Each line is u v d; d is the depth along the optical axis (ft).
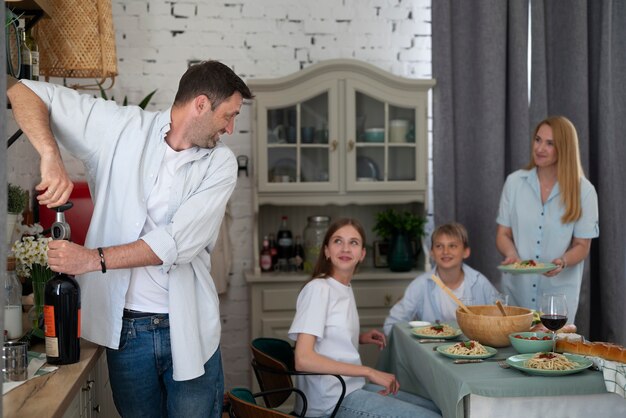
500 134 13.89
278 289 12.91
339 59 12.84
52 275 6.95
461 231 10.38
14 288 6.68
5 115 4.12
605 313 14.08
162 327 6.40
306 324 8.21
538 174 11.00
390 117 13.23
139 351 6.36
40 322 6.97
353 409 7.89
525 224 11.00
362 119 13.15
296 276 12.93
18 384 5.48
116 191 6.29
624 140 14.37
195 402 6.57
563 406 6.76
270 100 12.85
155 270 6.35
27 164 10.78
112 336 6.27
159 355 6.40
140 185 6.29
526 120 14.03
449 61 13.78
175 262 6.14
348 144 13.05
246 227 14.14
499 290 13.88
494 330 8.04
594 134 14.47
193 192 6.40
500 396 6.59
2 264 4.09
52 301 6.05
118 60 13.65
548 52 14.39
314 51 14.16
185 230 6.12
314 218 13.44
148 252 5.94
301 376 8.61
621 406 6.84
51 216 11.28
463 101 14.06
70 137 6.28
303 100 12.93
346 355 8.50
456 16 13.97
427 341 8.58
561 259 10.34
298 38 14.12
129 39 13.65
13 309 6.63
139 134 6.34
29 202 10.79
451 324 9.70
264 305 12.87
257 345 8.80
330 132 13.03
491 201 13.88
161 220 6.37
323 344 8.48
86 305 6.37
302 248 13.75
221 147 6.64
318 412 8.25
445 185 13.87
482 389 6.58
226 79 6.22
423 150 13.29
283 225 13.69
